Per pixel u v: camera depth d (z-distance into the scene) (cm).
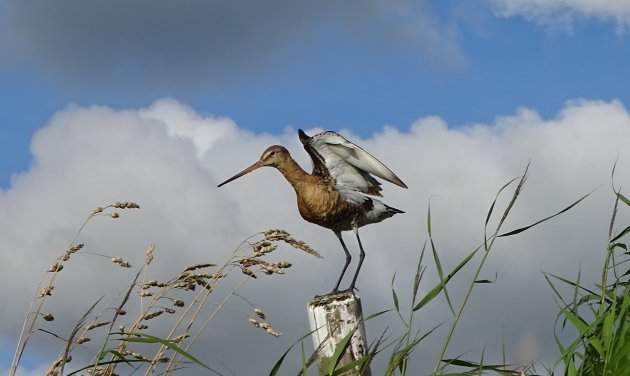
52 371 324
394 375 314
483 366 304
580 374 315
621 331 306
